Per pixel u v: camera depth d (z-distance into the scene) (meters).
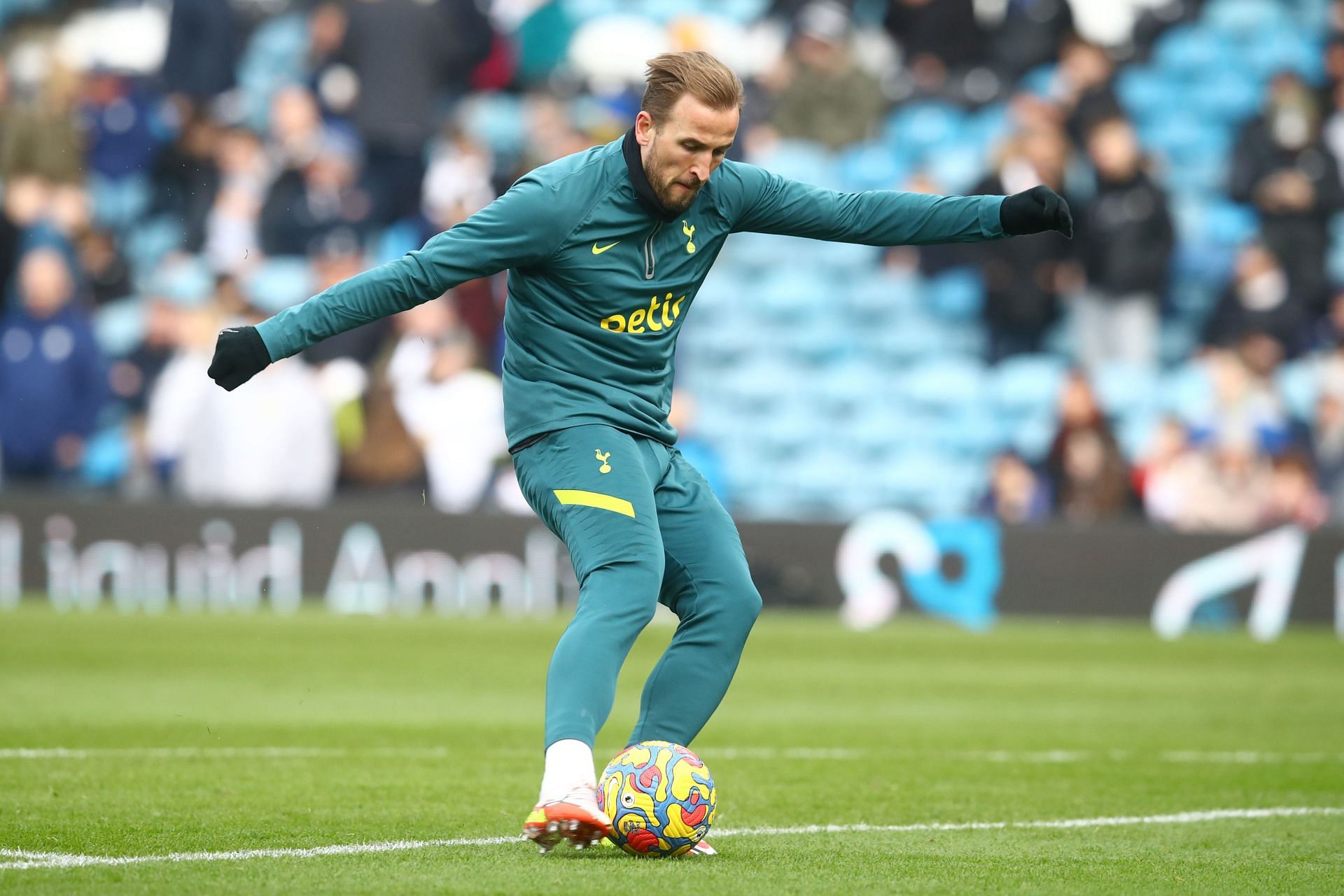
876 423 62.84
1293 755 26.95
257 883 14.27
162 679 35.62
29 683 34.19
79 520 53.81
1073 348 63.22
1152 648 47.78
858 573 54.78
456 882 14.28
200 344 57.16
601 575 15.66
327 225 63.50
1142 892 14.92
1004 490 56.66
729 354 64.56
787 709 33.38
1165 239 62.69
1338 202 64.25
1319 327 63.66
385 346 57.38
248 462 55.88
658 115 15.47
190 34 68.31
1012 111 65.69
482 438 56.69
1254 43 71.88
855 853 16.81
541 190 15.53
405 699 33.50
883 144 67.62
